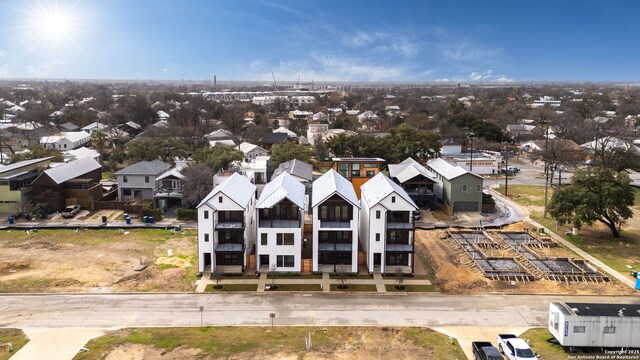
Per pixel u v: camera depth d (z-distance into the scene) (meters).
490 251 57.75
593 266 52.72
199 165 76.12
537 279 49.50
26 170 76.75
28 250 57.03
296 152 96.62
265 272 50.81
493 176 104.94
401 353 35.53
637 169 96.44
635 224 68.38
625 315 35.22
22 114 171.00
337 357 34.88
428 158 101.75
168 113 186.25
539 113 188.62
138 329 38.94
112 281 48.34
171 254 56.00
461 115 146.38
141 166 80.69
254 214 58.25
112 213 73.12
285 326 39.75
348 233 51.94
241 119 170.50
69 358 34.38
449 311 42.72
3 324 39.50
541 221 70.31
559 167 108.69
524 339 37.28
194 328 39.22
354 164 81.62
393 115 192.12
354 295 46.03
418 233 64.69
